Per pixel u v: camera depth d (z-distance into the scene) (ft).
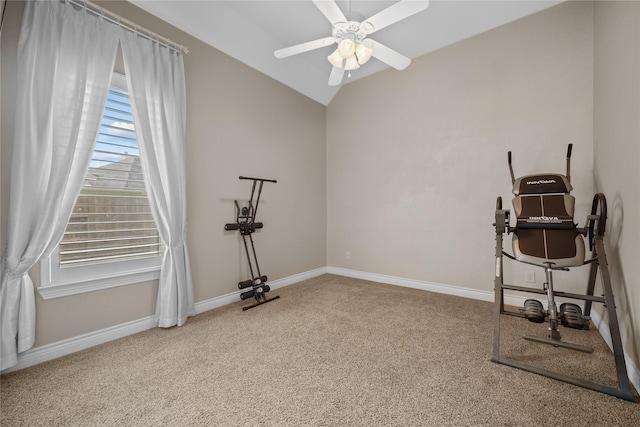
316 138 13.57
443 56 10.53
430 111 10.85
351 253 13.35
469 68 9.95
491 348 6.35
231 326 7.66
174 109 7.73
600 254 5.40
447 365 5.66
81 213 6.43
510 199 9.18
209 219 9.02
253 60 10.28
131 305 7.22
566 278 8.34
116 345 6.57
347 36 6.04
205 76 8.91
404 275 11.64
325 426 4.08
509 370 5.46
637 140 4.92
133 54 6.95
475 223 9.86
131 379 5.24
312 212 13.32
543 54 8.59
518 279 9.09
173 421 4.18
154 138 7.38
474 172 9.86
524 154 8.91
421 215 11.13
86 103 6.18
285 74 11.51
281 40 10.35
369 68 12.42
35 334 5.74
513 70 9.09
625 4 5.51
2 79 5.40
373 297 10.18
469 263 10.00
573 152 8.13
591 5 7.89
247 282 9.27
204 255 8.88
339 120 13.74
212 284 9.12
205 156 8.90
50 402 4.60
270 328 7.54
